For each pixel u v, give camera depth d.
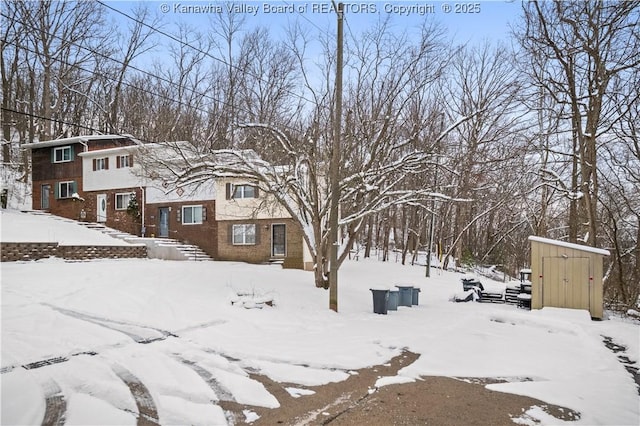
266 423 4.86
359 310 12.29
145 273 14.49
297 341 8.37
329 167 13.93
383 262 29.52
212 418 4.92
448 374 6.78
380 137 13.36
